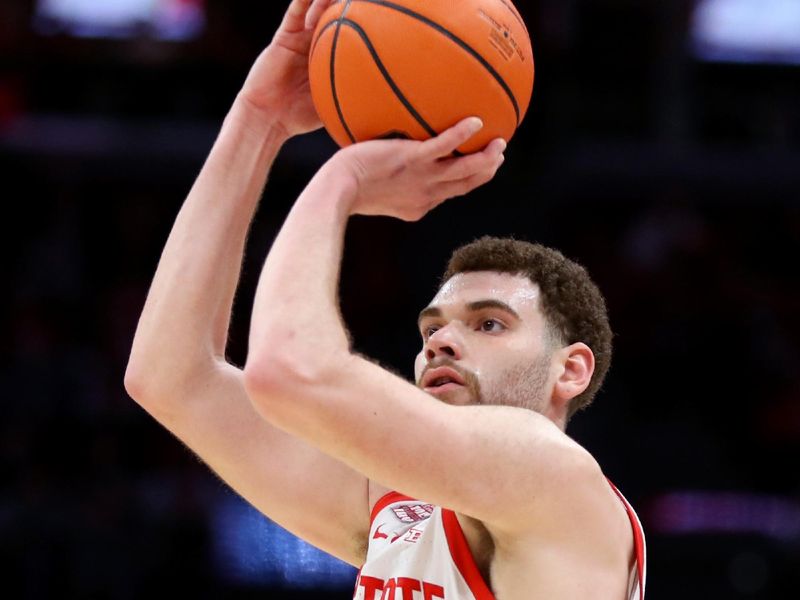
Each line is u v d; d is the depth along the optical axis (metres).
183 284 10.00
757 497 28.22
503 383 9.06
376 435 7.65
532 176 32.16
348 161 8.41
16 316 32.16
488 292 9.28
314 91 8.92
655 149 34.19
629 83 36.19
